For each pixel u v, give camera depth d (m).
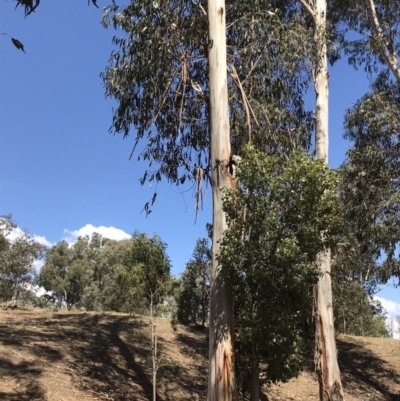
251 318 6.25
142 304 9.60
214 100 7.96
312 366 14.28
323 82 11.35
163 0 8.61
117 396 9.01
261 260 5.95
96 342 12.08
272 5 12.78
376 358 16.23
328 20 13.09
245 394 7.04
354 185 12.31
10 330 11.74
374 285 19.53
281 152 10.05
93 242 41.50
